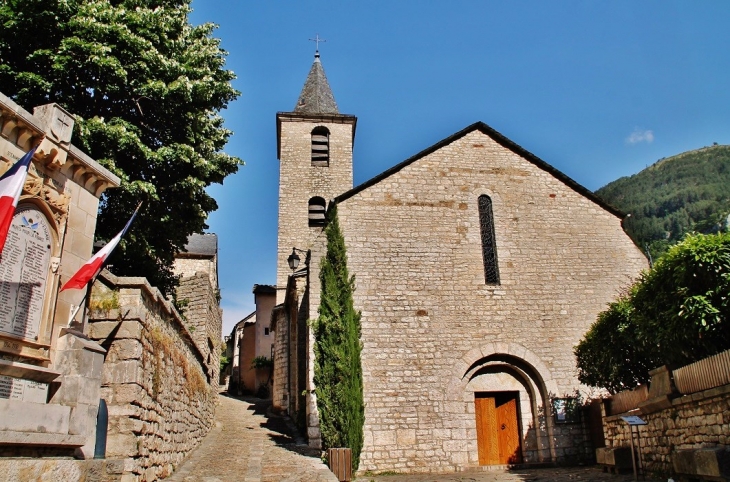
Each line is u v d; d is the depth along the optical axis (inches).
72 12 492.7
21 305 253.9
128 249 554.3
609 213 668.1
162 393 392.8
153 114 574.9
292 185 1144.8
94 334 330.0
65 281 285.7
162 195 568.7
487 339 592.4
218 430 721.0
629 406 487.5
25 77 466.9
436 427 553.9
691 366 386.9
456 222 631.2
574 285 628.7
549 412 576.7
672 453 398.3
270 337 1368.1
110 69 490.6
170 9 589.6
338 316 541.3
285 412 896.9
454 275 609.9
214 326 975.0
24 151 262.7
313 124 1194.0
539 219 650.8
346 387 517.0
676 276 401.7
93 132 485.1
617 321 505.0
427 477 509.7
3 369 240.7
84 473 239.9
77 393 270.7
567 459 565.0
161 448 384.8
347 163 1172.5
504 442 580.7
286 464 487.2
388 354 572.1
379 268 600.7
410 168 645.9
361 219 616.4
